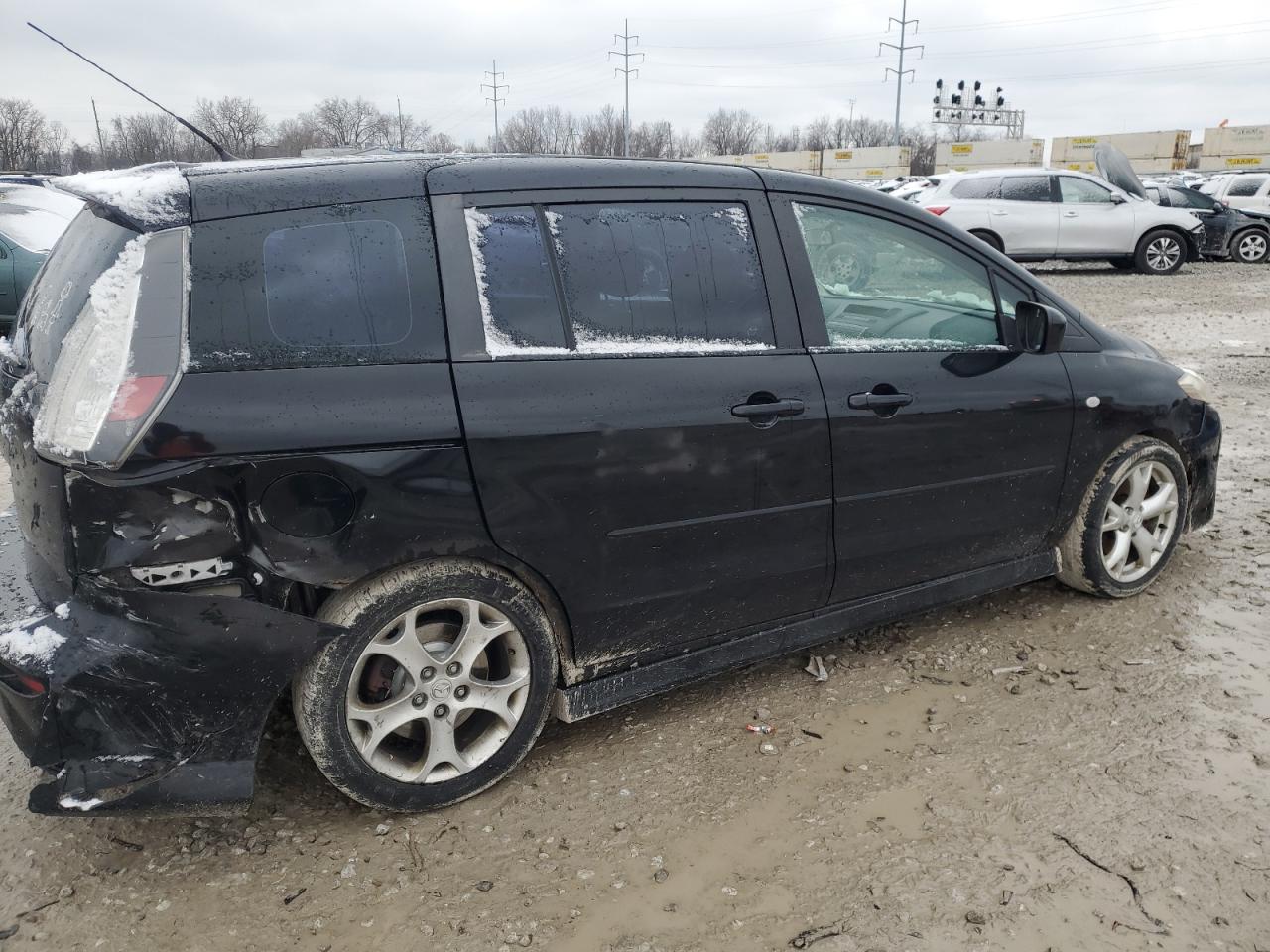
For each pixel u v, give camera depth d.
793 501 2.96
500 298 2.55
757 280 2.95
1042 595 4.05
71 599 2.20
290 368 2.29
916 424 3.15
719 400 2.78
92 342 2.18
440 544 2.44
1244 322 11.67
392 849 2.50
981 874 2.38
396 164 2.58
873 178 54.28
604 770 2.85
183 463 2.16
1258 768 2.79
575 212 2.71
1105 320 11.96
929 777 2.78
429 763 2.61
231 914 2.27
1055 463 3.56
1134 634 3.67
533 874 2.41
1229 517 4.95
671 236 2.83
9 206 8.74
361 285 2.41
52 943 2.19
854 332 3.13
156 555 2.19
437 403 2.40
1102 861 2.42
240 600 2.27
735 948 2.16
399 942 2.19
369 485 2.33
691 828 2.58
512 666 2.70
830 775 2.80
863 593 3.29
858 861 2.44
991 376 3.35
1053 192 16.64
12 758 2.92
